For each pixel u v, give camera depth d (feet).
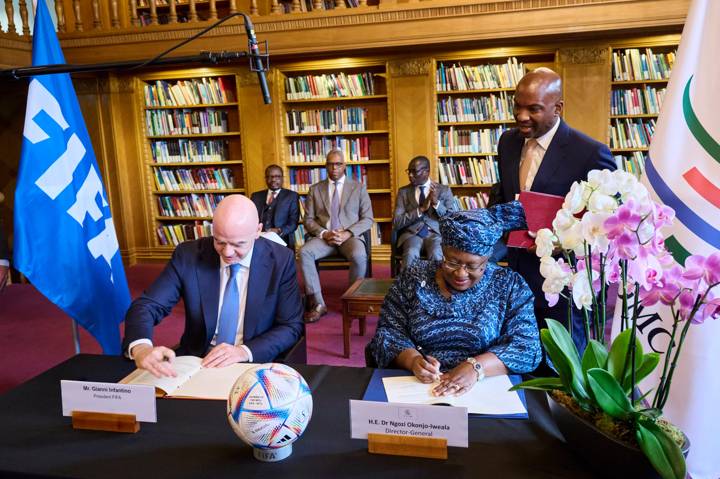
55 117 8.12
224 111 22.08
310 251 15.81
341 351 12.53
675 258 6.08
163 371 5.11
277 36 18.48
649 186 6.34
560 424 3.68
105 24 22.93
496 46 19.08
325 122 21.31
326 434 4.06
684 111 6.14
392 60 20.10
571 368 3.54
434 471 3.54
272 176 18.04
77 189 8.37
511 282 5.64
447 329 5.53
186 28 19.17
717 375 5.97
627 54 18.57
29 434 4.17
